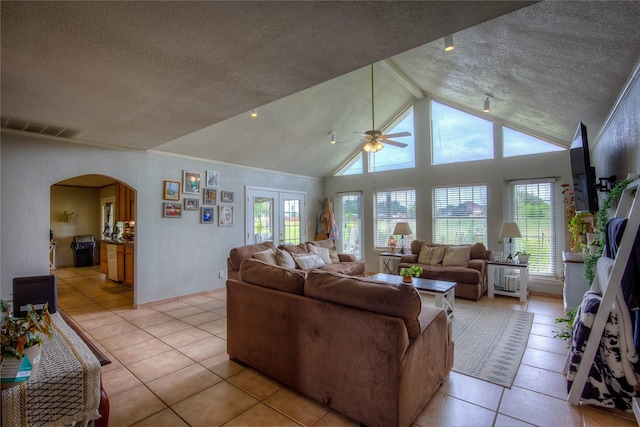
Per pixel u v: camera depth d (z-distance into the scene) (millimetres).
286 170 6750
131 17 1461
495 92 4129
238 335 2717
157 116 2916
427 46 3709
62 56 1817
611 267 2109
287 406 2117
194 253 5125
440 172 6023
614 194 2525
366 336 1867
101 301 4836
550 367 2637
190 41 1691
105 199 8523
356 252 7371
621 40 1919
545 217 5082
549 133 4805
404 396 1793
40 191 3613
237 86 2293
